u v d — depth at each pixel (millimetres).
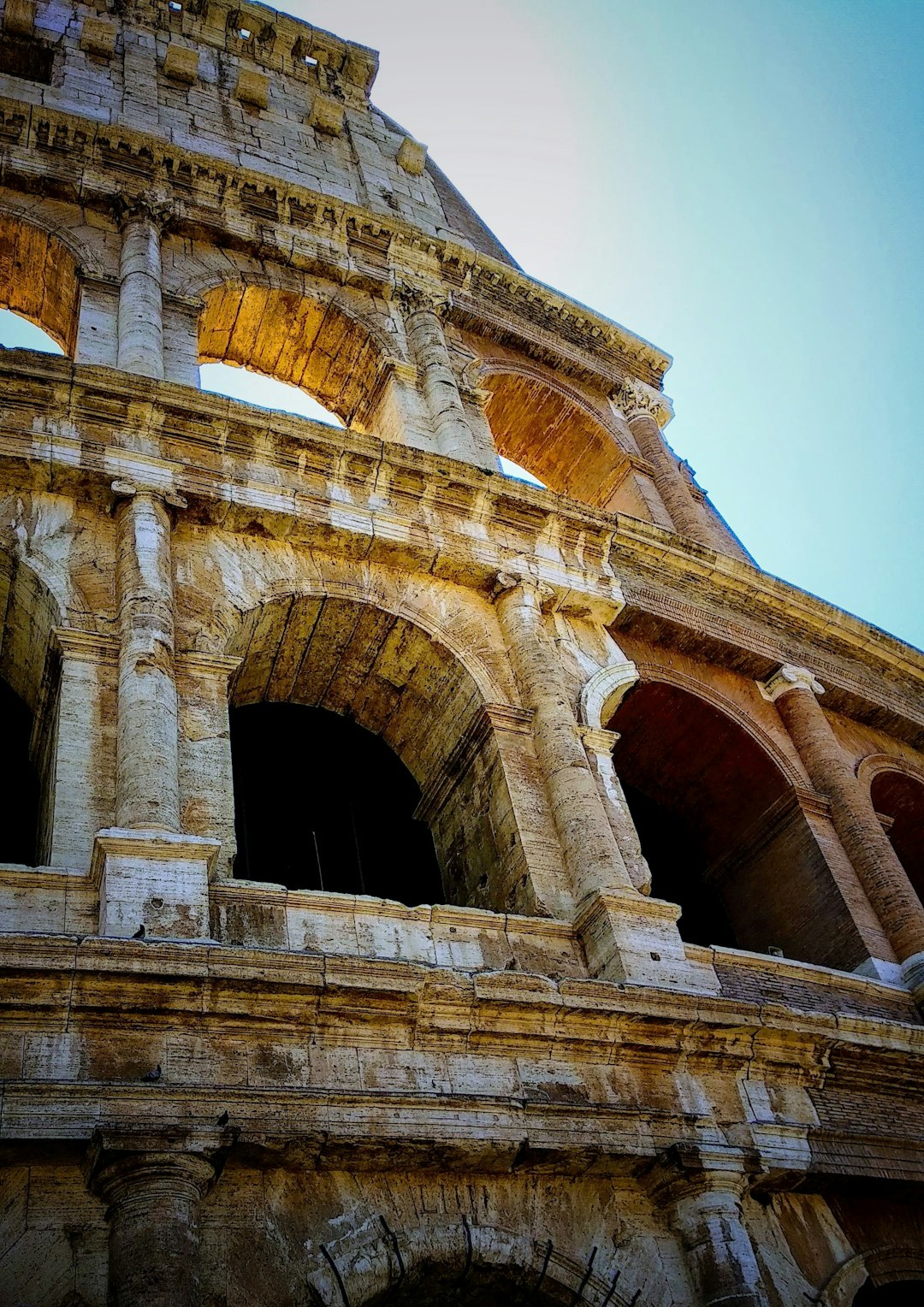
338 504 21328
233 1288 12398
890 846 24359
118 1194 12039
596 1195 15086
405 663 21562
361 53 38750
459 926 16844
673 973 17234
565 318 34969
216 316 27750
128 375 20422
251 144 33156
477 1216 14188
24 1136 11945
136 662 16984
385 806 23000
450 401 27344
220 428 20906
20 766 20516
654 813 26656
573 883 18312
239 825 21359
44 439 19375
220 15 36969
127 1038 13070
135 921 14109
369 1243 13336
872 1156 17391
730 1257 14656
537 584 22672
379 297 30094
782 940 24016
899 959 22391
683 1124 15586
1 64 31859
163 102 32625
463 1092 14414
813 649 28344
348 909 16203
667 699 24984
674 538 26203
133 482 19484
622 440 33500
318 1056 13969
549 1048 15352
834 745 25906
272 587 20094
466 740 20734
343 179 34406
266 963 13797
